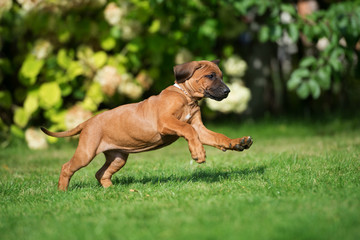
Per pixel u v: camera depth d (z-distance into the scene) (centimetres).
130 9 1206
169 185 637
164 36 1291
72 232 427
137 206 510
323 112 1672
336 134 1291
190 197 541
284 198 512
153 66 1327
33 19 1200
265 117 1552
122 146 639
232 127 1466
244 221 431
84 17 1241
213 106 1341
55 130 1231
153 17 1269
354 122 1443
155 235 404
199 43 1333
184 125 581
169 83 1374
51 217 491
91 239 403
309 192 536
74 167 640
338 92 1653
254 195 531
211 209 472
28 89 1244
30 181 744
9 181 741
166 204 512
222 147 598
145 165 869
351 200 486
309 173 661
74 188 664
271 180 625
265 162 793
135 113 621
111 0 1230
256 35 1476
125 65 1280
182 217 450
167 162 894
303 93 1140
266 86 1590
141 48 1264
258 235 391
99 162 985
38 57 1200
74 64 1221
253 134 1358
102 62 1225
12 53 1350
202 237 389
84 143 632
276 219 431
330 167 694
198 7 1285
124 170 823
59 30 1210
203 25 1307
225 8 1312
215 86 607
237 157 912
